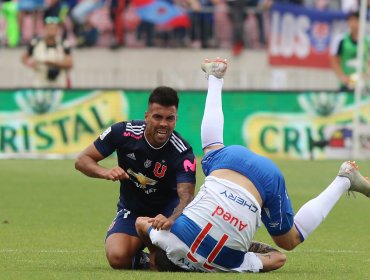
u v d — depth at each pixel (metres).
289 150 41.69
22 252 20.19
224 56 49.50
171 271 17.20
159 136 17.59
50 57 44.47
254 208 16.84
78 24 49.62
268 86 48.66
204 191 17.03
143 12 49.56
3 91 41.44
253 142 41.59
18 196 30.28
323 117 41.81
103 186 33.12
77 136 41.53
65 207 28.09
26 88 41.38
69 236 22.83
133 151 17.94
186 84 48.56
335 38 47.25
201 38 49.78
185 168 17.77
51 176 35.53
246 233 16.83
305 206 17.72
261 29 49.69
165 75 48.44
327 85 49.09
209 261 16.89
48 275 16.70
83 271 17.33
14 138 41.59
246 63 49.38
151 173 18.05
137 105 41.47
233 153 17.27
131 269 17.84
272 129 41.62
